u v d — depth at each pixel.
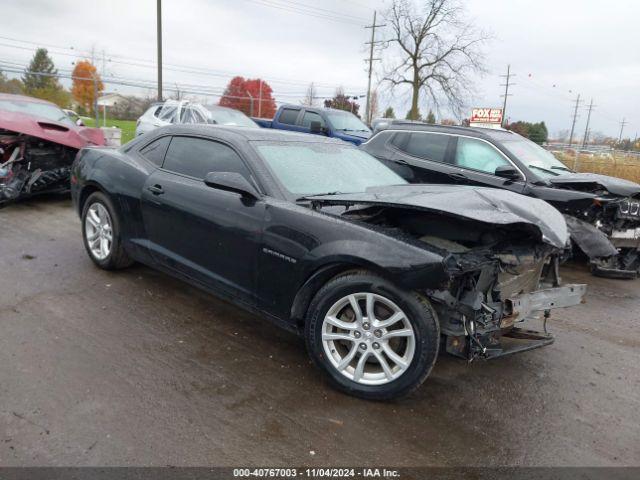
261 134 4.20
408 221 3.62
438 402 3.21
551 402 3.31
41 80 38.03
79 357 3.43
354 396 3.18
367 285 3.04
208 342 3.79
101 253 5.03
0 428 2.64
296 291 3.37
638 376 3.80
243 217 3.62
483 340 3.10
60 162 7.80
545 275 3.90
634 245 6.66
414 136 7.75
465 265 2.94
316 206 3.40
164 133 4.66
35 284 4.68
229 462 2.52
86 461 2.45
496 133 7.34
